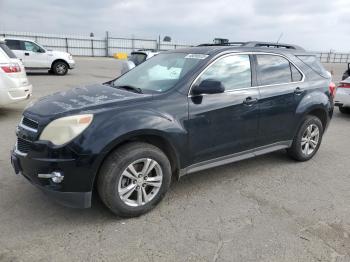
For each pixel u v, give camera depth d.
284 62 4.77
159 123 3.38
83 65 25.95
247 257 2.85
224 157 4.12
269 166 5.00
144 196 3.44
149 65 4.54
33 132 3.19
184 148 3.65
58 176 3.04
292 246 3.01
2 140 5.80
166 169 3.52
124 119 3.20
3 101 7.16
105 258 2.79
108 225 3.28
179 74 3.87
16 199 3.71
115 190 3.21
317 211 3.67
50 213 3.46
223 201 3.85
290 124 4.77
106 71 21.14
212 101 3.83
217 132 3.92
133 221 3.37
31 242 2.97
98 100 3.45
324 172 4.84
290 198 3.97
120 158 3.18
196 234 3.17
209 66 3.92
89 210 3.55
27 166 3.20
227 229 3.27
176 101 3.60
